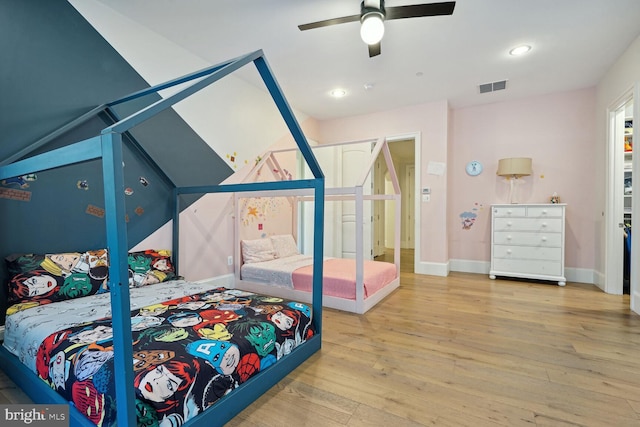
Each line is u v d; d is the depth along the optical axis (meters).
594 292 3.59
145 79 2.82
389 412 1.47
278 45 3.02
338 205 5.32
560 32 2.75
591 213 4.04
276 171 4.37
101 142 1.08
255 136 4.04
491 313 2.89
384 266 3.61
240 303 2.12
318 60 3.30
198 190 2.94
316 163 2.14
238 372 1.50
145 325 1.69
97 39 2.48
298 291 3.23
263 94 4.17
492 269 4.26
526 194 4.41
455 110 4.87
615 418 1.43
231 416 1.43
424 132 4.66
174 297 2.26
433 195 4.61
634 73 2.89
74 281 2.19
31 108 2.14
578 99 4.10
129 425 1.08
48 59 2.22
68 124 2.28
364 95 4.29
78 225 2.40
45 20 2.20
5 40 2.02
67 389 1.32
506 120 4.52
